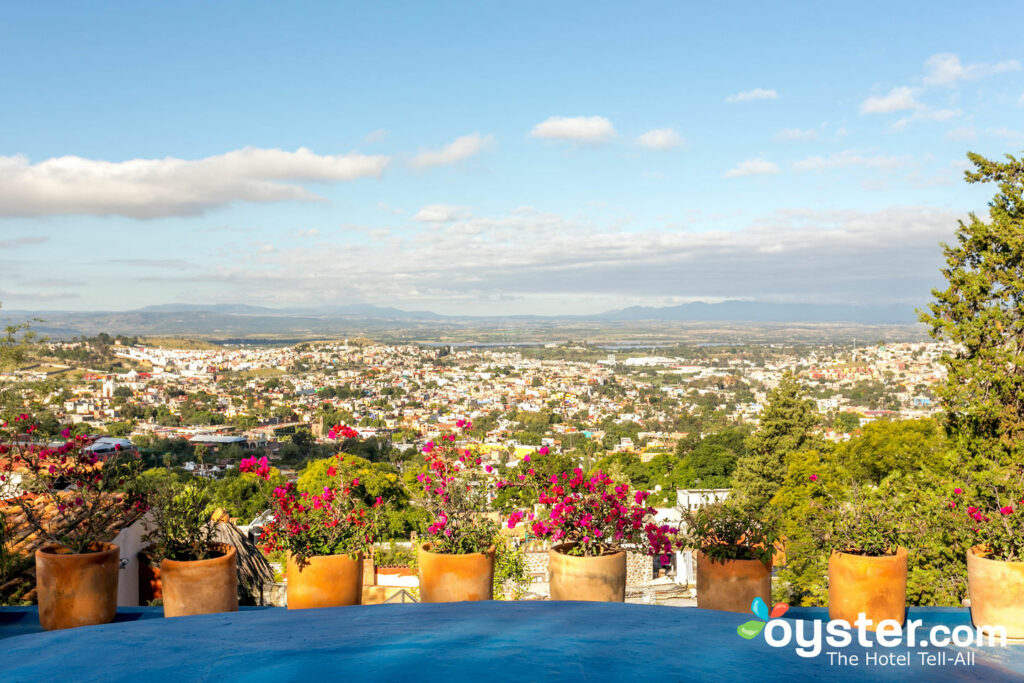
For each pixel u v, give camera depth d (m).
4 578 5.18
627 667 2.17
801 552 12.90
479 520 4.18
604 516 4.11
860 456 26.19
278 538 4.04
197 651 2.37
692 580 18.45
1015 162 15.51
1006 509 3.79
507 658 2.23
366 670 2.10
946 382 15.47
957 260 15.98
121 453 4.57
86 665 2.22
